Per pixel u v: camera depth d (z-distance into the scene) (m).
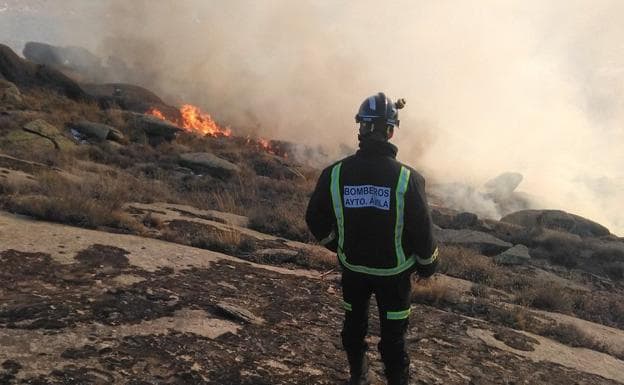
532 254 12.83
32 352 3.58
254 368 4.00
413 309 6.24
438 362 4.84
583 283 11.09
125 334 4.08
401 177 3.17
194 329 4.39
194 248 6.86
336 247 3.45
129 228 7.45
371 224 3.17
